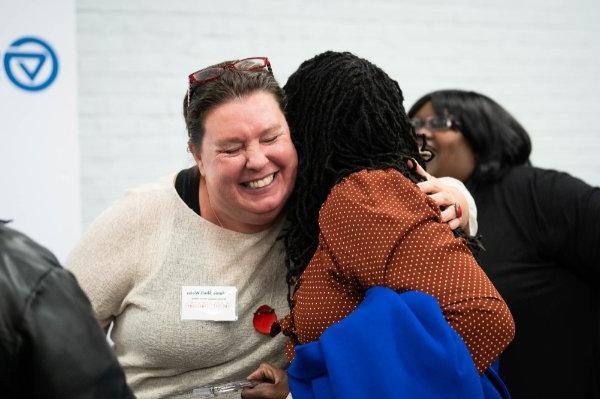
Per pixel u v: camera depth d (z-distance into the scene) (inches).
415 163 49.9
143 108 127.7
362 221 42.9
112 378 32.1
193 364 52.0
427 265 41.4
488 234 74.5
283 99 49.4
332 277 44.5
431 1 136.4
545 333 72.4
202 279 51.7
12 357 30.2
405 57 136.2
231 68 48.7
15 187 107.5
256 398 49.3
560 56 141.9
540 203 73.2
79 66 125.4
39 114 108.3
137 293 52.0
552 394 72.1
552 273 73.1
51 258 32.8
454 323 40.2
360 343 39.5
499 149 80.4
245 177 47.5
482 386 42.4
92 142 126.5
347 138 48.3
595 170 144.6
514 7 139.5
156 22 127.4
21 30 107.2
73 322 31.5
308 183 49.5
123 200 54.7
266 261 53.0
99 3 125.5
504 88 140.2
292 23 131.7
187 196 53.2
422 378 38.4
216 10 129.2
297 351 42.2
